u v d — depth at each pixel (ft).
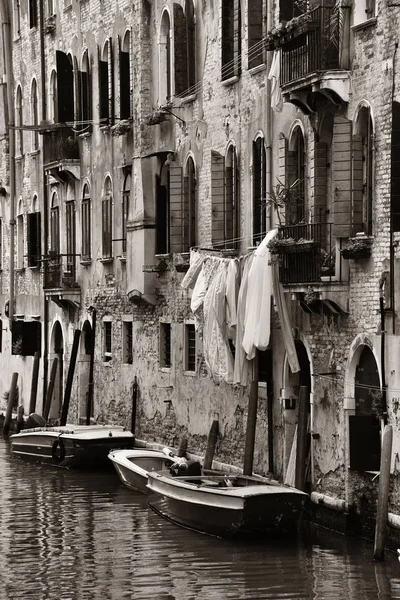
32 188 159.63
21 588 77.36
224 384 107.04
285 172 96.22
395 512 81.15
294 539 86.94
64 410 137.08
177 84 116.16
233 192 106.73
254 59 101.86
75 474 121.29
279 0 96.73
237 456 104.68
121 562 82.89
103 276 136.05
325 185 90.48
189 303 114.62
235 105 105.29
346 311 87.25
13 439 132.98
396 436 81.10
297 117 94.58
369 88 84.38
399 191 80.48
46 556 85.30
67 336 146.82
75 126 141.59
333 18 86.94
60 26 147.84
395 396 81.30
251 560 81.97
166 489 94.32
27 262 160.35
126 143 128.26
